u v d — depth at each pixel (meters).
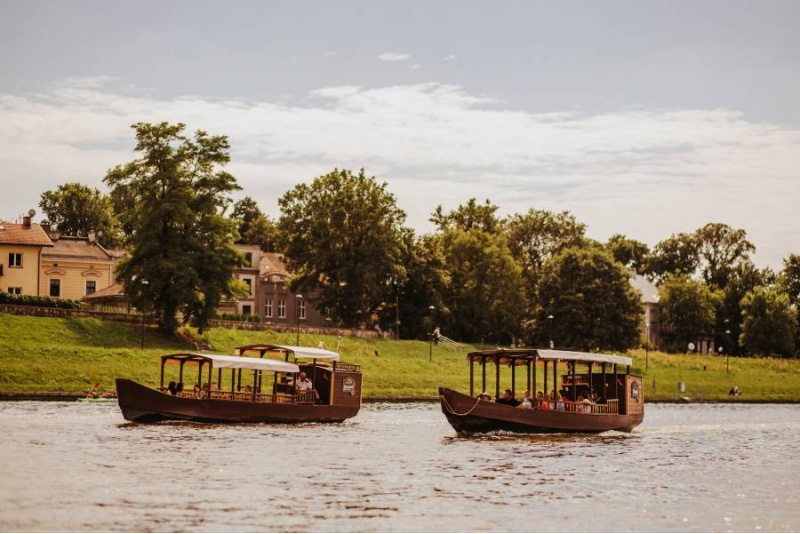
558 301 143.38
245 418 64.50
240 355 70.00
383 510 37.81
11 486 39.75
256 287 145.62
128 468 44.91
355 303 133.25
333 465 48.34
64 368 87.88
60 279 131.50
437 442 59.28
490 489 43.03
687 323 190.25
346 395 69.44
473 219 179.38
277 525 34.88
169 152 108.25
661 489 44.72
